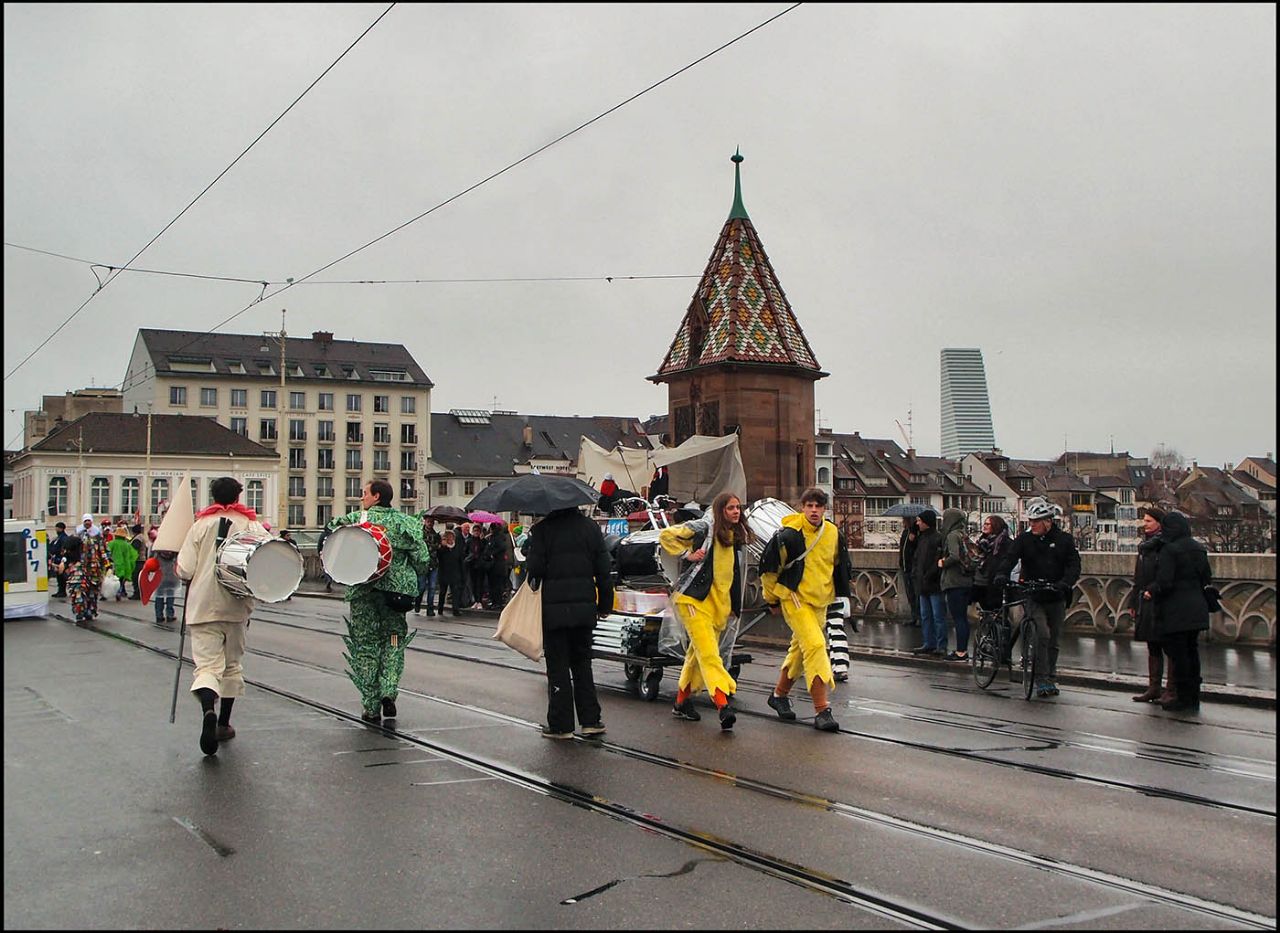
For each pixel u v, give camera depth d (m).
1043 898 5.70
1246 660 14.74
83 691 12.66
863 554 22.20
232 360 108.69
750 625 12.21
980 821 7.10
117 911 5.49
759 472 32.44
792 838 6.71
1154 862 6.27
